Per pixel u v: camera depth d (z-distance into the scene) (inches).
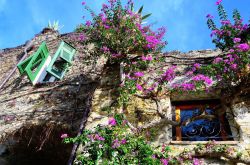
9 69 403.2
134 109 207.6
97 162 157.1
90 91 284.7
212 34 227.6
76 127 252.4
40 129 265.3
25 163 318.0
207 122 192.1
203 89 201.3
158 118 197.9
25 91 331.6
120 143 162.6
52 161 308.2
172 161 163.0
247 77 187.3
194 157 166.1
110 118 183.8
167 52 257.6
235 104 187.9
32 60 335.6
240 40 215.5
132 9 280.8
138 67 235.1
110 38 248.2
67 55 335.0
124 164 155.8
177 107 209.5
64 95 297.0
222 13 231.1
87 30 262.2
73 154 215.3
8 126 287.9
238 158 158.1
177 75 225.8
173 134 190.7
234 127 181.5
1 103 328.5
